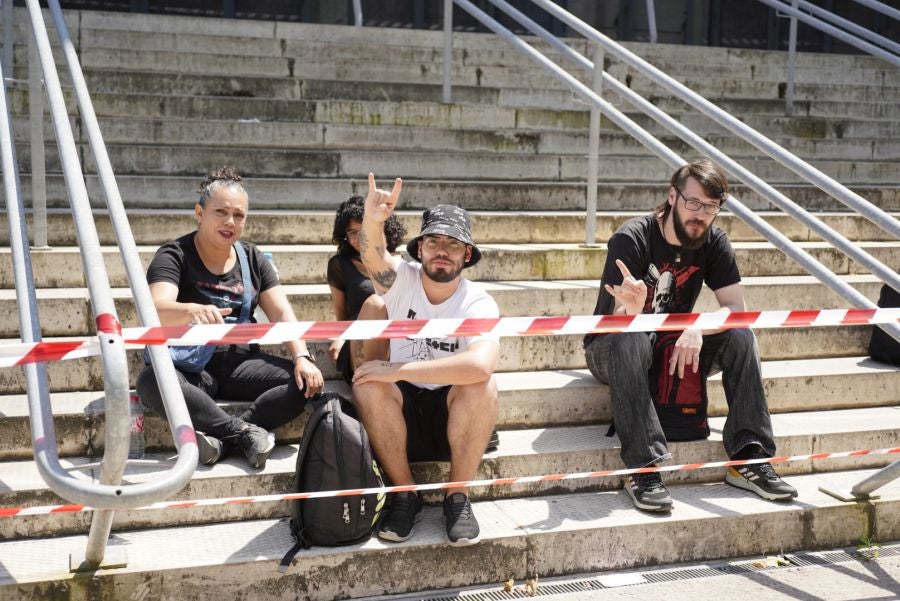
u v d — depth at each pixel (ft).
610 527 11.56
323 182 18.40
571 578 11.44
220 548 10.68
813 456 12.23
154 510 11.16
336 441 10.75
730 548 12.03
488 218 17.67
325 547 10.76
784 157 12.91
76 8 31.24
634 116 23.65
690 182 12.55
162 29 24.04
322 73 24.03
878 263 11.78
